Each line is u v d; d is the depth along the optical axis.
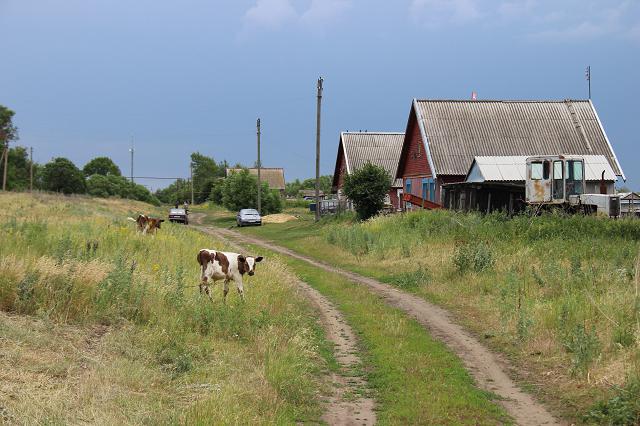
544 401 9.86
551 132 44.91
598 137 44.72
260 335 12.27
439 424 8.69
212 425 7.55
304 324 14.40
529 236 23.50
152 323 11.77
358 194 47.00
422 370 11.28
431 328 14.79
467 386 10.49
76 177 103.50
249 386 9.31
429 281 20.16
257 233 51.28
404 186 50.72
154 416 7.59
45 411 7.12
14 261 11.99
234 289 16.16
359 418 9.02
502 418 9.03
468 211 33.97
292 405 9.20
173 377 9.44
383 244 28.39
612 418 8.68
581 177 30.72
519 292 15.84
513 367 11.66
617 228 22.98
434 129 44.44
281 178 139.88
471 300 17.22
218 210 102.06
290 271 23.78
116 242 20.69
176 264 18.16
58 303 11.14
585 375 10.45
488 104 46.69
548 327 13.01
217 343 11.48
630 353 10.66
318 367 11.47
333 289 20.56
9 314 10.73
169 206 138.88
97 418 7.11
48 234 19.64
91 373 8.54
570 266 17.89
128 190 125.12
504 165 36.84
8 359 8.54
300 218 65.12
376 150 64.62
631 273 15.77
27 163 118.62
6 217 28.72
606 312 12.56
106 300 11.77
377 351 12.62
